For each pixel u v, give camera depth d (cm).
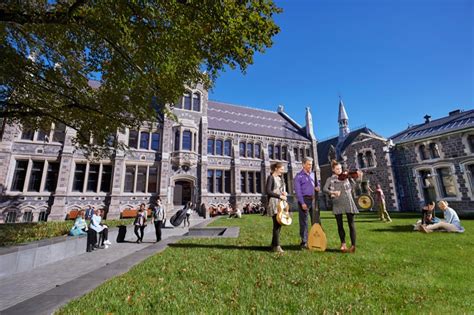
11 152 1909
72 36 835
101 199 2116
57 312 280
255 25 668
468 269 404
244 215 2292
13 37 941
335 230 895
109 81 937
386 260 466
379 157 2516
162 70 726
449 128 2055
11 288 517
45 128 1223
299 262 466
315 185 641
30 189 1953
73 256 842
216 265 473
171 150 2478
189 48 686
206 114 2800
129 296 327
